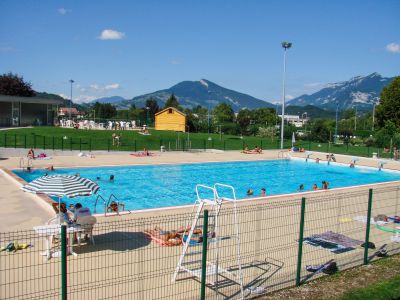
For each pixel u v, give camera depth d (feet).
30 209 49.78
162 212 50.16
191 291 28.04
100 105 328.29
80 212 38.45
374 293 29.12
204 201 30.78
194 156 120.78
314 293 29.04
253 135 229.45
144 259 32.96
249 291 28.73
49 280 28.35
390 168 114.52
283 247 37.09
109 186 80.84
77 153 110.52
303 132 241.14
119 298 26.17
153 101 350.23
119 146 130.93
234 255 34.68
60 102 199.00
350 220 48.19
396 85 208.95
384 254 37.65
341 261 35.68
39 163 92.43
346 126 342.64
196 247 36.29
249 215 47.26
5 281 27.37
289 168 115.75
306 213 50.03
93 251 34.86
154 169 100.63
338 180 100.17
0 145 113.39
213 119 310.04
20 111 185.68
